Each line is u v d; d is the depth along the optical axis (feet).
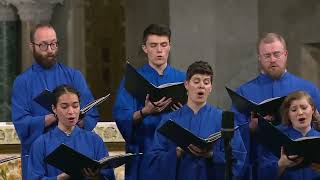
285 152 55.26
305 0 97.14
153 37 62.80
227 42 98.07
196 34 96.94
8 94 103.91
